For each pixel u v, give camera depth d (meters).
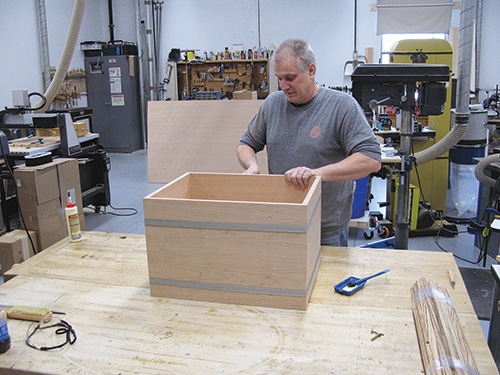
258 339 1.11
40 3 6.80
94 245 1.75
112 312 1.25
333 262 1.55
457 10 7.43
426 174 4.14
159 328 1.17
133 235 1.86
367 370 0.99
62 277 1.48
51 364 1.04
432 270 1.48
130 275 1.48
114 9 8.58
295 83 1.64
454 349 1.00
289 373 0.98
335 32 7.91
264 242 1.21
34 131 4.70
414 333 1.12
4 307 1.27
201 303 1.30
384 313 1.22
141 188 5.69
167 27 8.48
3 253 3.09
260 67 7.80
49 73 7.04
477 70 7.47
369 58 7.58
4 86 6.34
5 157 3.24
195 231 1.26
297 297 1.24
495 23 7.38
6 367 1.03
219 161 4.05
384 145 4.18
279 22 8.06
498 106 6.89
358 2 7.75
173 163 4.14
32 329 1.18
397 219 2.45
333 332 1.13
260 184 1.55
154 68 8.41
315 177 1.46
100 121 8.11
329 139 1.72
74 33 3.69
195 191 1.61
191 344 1.10
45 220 3.37
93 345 1.10
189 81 8.05
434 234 4.01
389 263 1.54
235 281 1.27
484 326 2.53
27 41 6.70
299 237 1.19
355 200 3.76
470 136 4.14
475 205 4.27
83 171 4.43
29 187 3.24
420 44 3.98
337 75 8.02
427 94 2.38
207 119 4.09
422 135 3.94
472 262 3.42
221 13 8.23
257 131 1.94
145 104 8.40
